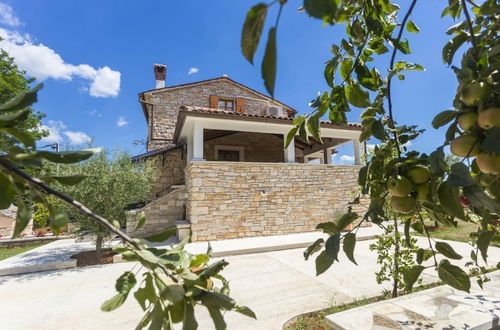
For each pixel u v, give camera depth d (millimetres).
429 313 2426
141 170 8305
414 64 1363
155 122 14125
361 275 5406
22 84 15219
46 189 604
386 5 1344
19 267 6016
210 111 9094
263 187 9516
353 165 10906
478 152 768
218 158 13672
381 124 1259
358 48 1367
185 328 639
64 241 10203
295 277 5375
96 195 6766
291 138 1538
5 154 595
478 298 2746
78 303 4320
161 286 659
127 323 3678
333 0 380
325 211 10266
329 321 2381
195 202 8633
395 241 3609
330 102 1437
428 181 954
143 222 775
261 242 8195
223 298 689
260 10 420
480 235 931
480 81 792
